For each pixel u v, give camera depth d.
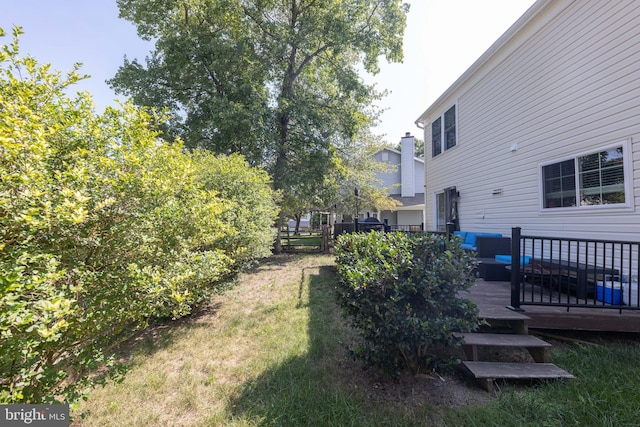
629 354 3.06
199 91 12.12
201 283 3.66
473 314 2.49
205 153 6.88
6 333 1.41
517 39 6.12
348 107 12.76
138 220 2.49
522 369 2.65
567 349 3.25
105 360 2.24
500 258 5.44
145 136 3.01
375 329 2.45
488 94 7.12
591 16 4.59
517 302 3.45
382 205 17.28
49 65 2.44
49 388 1.83
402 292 2.51
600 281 4.02
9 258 1.66
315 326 4.04
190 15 12.21
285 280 7.10
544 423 2.09
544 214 5.48
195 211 3.14
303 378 2.75
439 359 2.60
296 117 11.49
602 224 4.42
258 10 11.73
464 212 8.20
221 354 3.31
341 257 3.46
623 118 4.14
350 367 2.95
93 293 2.15
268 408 2.33
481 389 2.57
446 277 2.54
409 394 2.50
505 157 6.54
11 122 1.77
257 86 11.59
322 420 2.18
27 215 1.61
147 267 2.41
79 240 2.11
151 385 2.71
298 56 12.98
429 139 10.64
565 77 5.05
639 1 3.95
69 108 2.62
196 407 2.39
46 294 1.69
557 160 5.20
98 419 2.26
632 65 4.03
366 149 16.23
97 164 2.47
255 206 6.39
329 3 11.46
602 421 2.08
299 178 11.34
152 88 11.47
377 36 11.91
